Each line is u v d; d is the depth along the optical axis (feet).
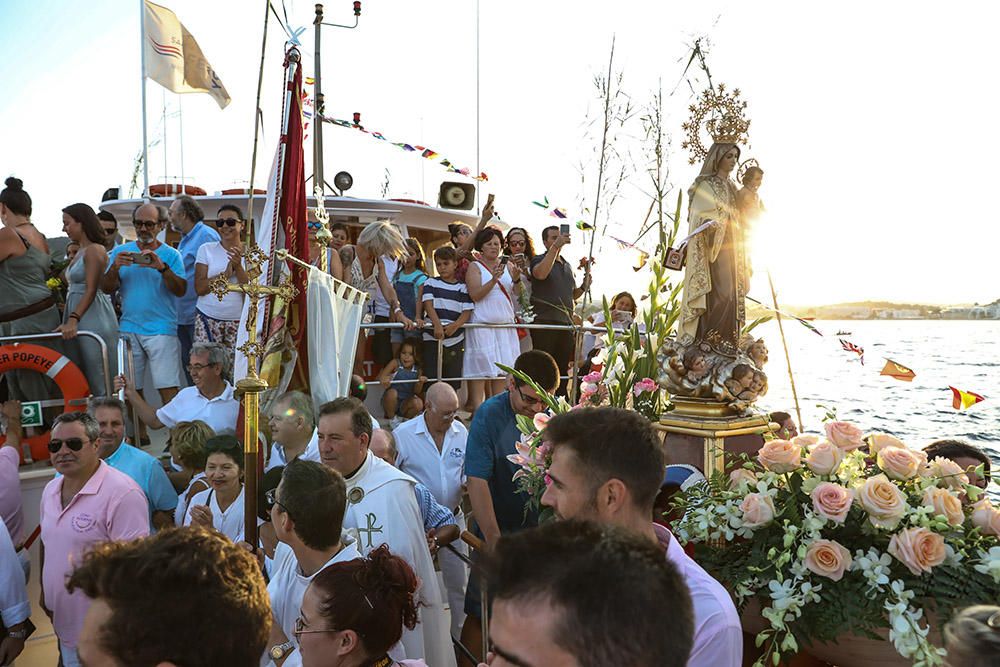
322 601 7.27
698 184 10.29
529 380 10.74
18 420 16.22
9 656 12.20
